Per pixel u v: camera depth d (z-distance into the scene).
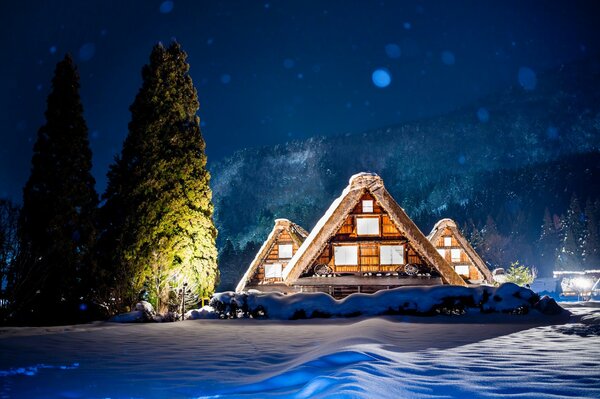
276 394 5.81
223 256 81.31
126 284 19.67
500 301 16.17
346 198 22.89
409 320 14.81
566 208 143.38
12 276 17.64
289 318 16.62
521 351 7.98
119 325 15.96
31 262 17.98
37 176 19.14
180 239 20.72
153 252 20.22
